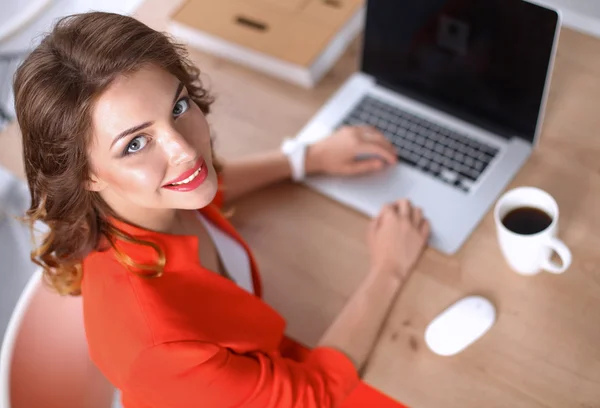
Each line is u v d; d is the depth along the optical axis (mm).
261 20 1518
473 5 1187
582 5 1418
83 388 1152
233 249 1212
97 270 972
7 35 1830
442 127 1329
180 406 977
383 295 1136
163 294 970
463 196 1242
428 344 1086
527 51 1166
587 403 1009
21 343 1062
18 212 2336
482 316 1078
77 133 805
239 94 1482
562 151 1271
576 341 1062
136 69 792
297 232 1263
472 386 1050
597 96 1330
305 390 1022
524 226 1091
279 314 1136
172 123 838
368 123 1370
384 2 1299
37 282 1101
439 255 1188
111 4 2057
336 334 1106
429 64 1309
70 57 782
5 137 1461
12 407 1005
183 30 1549
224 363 954
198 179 896
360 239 1237
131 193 871
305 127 1404
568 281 1119
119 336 937
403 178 1285
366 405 1060
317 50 1447
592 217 1182
